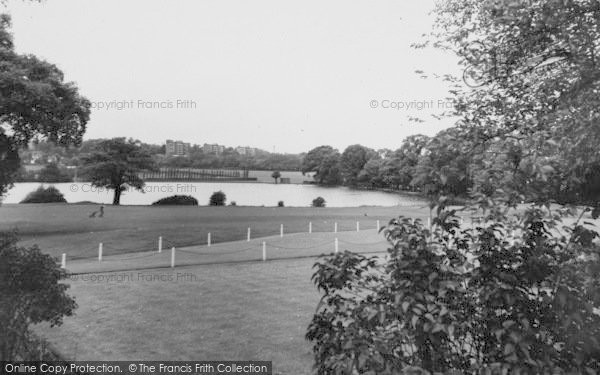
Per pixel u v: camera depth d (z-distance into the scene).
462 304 3.48
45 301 5.62
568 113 4.09
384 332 3.53
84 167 52.41
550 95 4.55
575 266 3.26
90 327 9.66
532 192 3.51
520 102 4.93
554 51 4.47
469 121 4.77
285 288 13.36
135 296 12.36
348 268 3.87
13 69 21.33
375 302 3.58
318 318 3.90
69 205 44.12
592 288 3.16
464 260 3.59
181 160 95.75
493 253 3.52
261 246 22.25
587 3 4.00
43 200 49.06
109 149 52.19
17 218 32.72
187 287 13.50
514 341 2.97
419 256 3.43
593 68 4.05
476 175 3.78
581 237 3.42
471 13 5.37
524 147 3.82
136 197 68.31
